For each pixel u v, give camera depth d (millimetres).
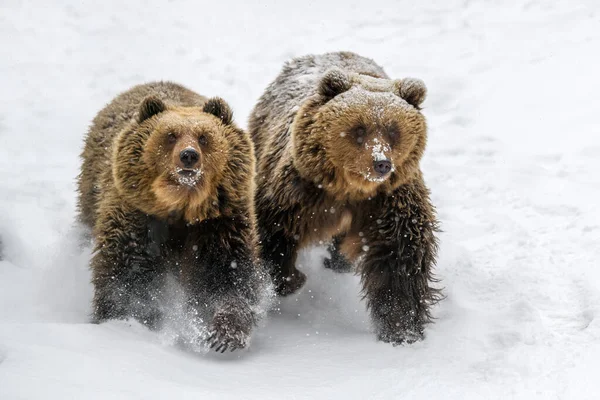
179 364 9430
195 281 10836
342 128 10836
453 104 20906
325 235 12125
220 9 28453
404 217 11367
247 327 10516
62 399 7559
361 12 28172
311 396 9016
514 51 23734
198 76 22594
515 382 9523
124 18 26922
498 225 14914
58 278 12266
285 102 13016
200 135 10211
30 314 10820
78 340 9289
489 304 12156
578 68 22109
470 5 27734
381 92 11289
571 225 14578
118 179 10398
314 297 13125
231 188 10570
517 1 27469
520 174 17016
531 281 12586
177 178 10078
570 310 11672
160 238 10852
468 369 9969
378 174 10594
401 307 11336
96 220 11328
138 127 10461
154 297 10820
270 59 24016
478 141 18844
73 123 19406
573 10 26078
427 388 9352
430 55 24094
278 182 11680
